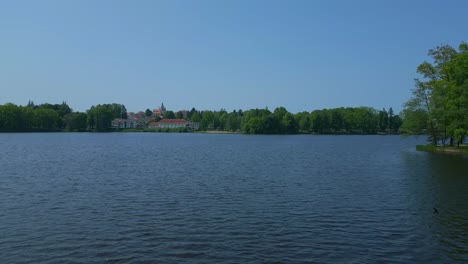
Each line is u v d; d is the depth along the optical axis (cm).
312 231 2075
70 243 1867
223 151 8800
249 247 1819
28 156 6900
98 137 17538
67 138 15700
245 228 2131
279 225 2194
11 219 2303
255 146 11056
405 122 8106
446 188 3338
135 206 2672
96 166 5291
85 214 2439
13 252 1739
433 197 2952
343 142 13862
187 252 1750
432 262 1631
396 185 3559
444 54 7456
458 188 3331
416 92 7819
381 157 6831
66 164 5538
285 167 5253
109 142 12975
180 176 4262
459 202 2759
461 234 2005
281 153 8119
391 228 2123
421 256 1698
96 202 2802
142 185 3597
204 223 2233
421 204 2712
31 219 2306
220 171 4762
